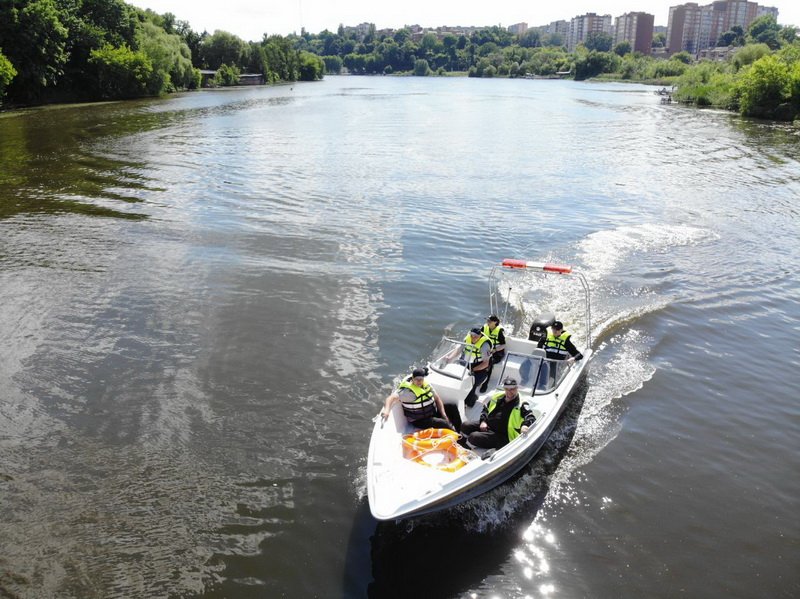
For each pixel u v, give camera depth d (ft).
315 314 46.03
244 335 42.63
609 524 26.45
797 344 42.83
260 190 85.87
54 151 114.62
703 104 265.54
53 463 29.50
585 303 48.14
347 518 26.48
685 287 51.93
